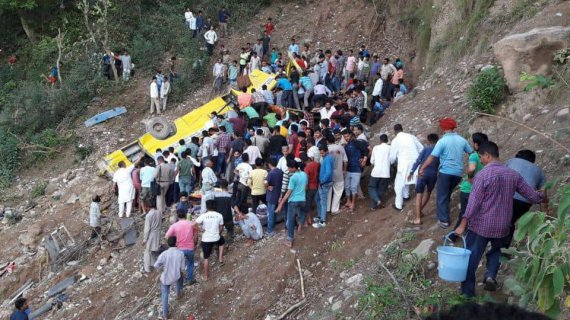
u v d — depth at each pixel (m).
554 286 4.85
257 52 23.02
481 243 6.84
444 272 6.81
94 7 23.61
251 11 25.88
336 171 11.96
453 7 16.53
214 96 21.89
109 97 22.53
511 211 6.73
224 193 12.72
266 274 11.30
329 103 16.48
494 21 14.21
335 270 10.50
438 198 9.36
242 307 10.98
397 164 11.29
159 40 24.47
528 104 10.89
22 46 26.80
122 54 23.94
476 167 8.57
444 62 15.61
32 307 14.55
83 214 17.08
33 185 20.06
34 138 21.45
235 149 15.34
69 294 14.23
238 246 12.62
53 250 15.75
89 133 21.36
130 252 14.80
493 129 11.16
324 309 9.46
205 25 24.81
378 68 19.20
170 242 11.49
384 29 22.44
